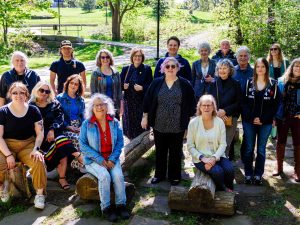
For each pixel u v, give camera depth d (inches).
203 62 227.9
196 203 156.1
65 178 190.7
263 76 178.5
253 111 181.5
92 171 161.9
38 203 163.3
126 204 165.2
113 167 162.2
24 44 823.7
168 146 187.3
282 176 198.1
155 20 1194.6
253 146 187.6
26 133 171.8
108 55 212.7
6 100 205.3
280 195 176.4
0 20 746.2
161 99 176.1
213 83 194.5
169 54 218.5
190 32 1034.1
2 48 713.6
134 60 224.1
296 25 543.8
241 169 207.8
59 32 1160.2
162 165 190.2
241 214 159.2
